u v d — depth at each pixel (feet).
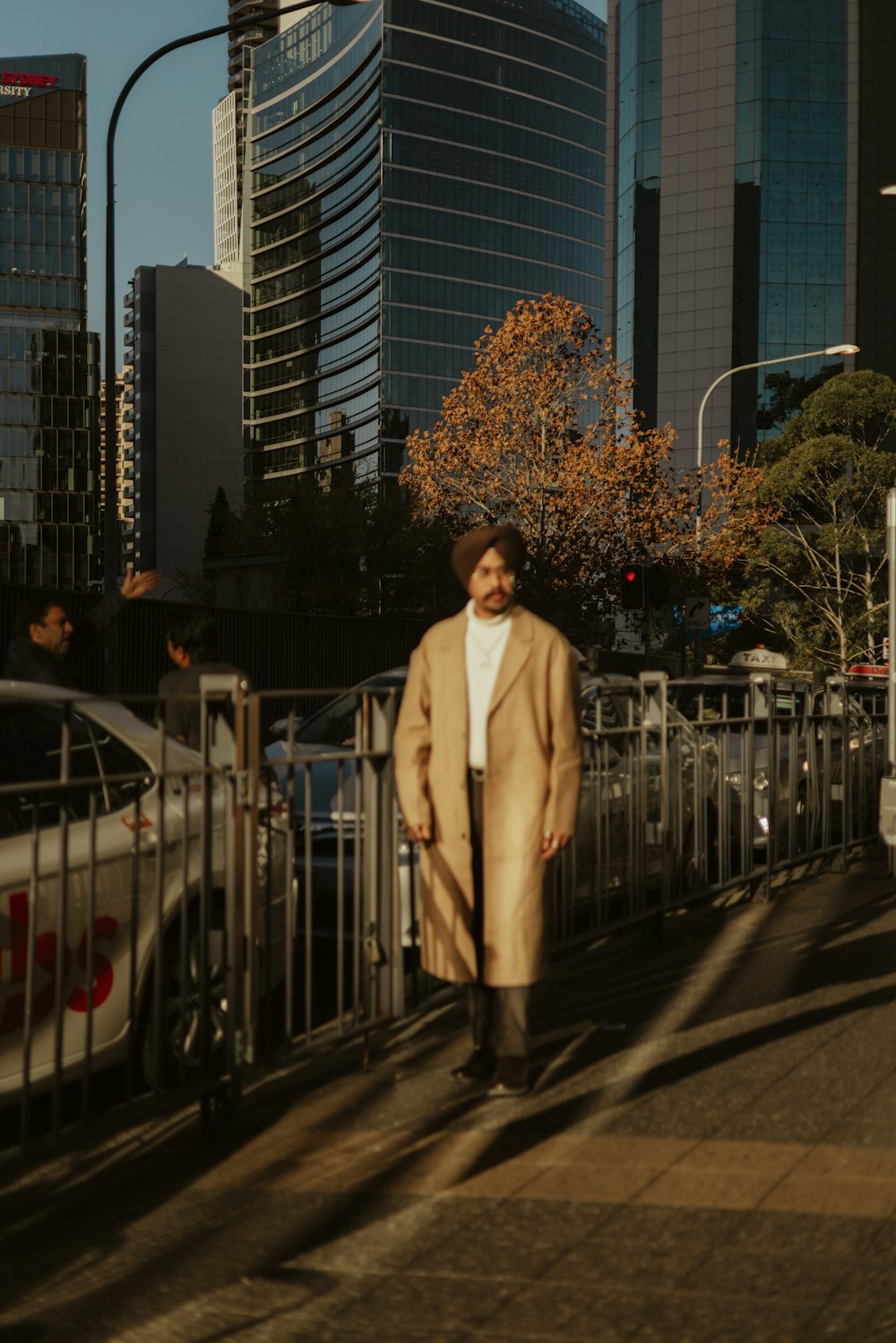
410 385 469.16
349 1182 13.93
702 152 293.43
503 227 487.20
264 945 17.01
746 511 158.40
